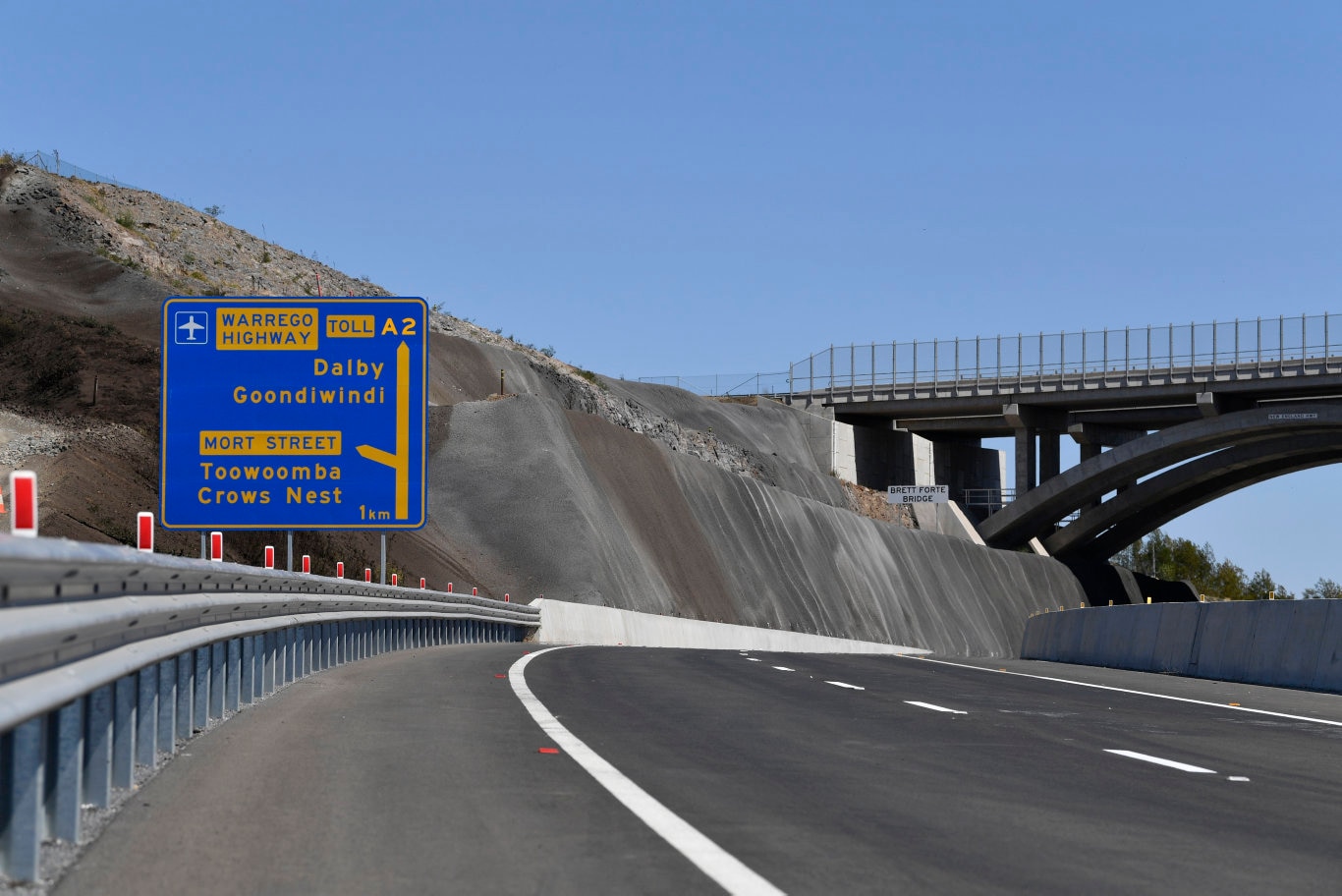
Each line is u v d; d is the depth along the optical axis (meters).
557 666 22.42
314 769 9.75
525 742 11.60
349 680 18.06
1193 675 24.27
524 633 44.50
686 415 103.62
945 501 104.44
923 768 10.72
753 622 68.44
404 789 9.00
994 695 18.27
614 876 6.57
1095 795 9.55
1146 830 8.17
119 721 8.78
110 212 79.88
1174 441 97.06
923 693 18.38
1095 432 107.12
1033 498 106.06
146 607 8.67
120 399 47.72
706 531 70.38
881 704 16.28
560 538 56.09
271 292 80.81
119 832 7.45
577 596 53.78
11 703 5.66
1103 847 7.61
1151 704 17.12
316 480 25.73
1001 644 94.00
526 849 7.19
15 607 6.04
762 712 14.90
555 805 8.54
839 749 11.84
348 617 22.25
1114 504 107.56
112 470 40.28
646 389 104.75
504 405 62.59
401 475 25.75
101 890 6.16
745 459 96.44
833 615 76.94
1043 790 9.73
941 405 106.38
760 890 6.33
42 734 6.89
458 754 10.73
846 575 81.44
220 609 12.35
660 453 71.56
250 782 9.16
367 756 10.45
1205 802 9.34
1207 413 96.38
